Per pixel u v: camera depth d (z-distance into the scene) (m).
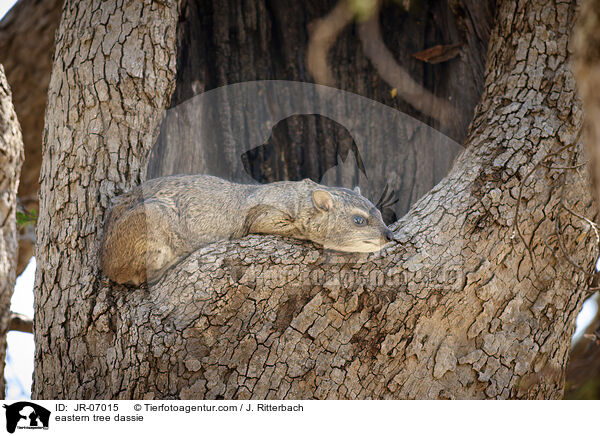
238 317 5.66
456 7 8.16
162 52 6.98
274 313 5.68
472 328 5.89
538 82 6.76
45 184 6.78
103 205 6.43
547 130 6.46
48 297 6.33
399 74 8.27
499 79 7.02
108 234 6.15
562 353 6.42
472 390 5.78
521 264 6.09
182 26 8.06
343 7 8.31
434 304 5.77
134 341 5.66
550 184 6.26
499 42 7.25
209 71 8.38
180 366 5.55
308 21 8.59
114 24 6.95
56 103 6.92
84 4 7.14
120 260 6.10
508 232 6.04
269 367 5.55
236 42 8.46
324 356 5.61
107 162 6.58
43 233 6.59
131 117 6.72
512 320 6.01
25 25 10.37
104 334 5.98
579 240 6.36
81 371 5.93
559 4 7.06
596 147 2.94
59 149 6.71
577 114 6.55
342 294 5.70
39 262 6.57
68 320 6.14
